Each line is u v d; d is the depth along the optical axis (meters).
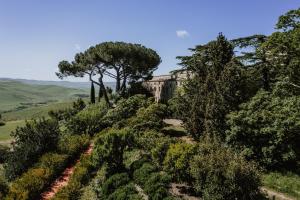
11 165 25.48
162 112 32.41
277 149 21.06
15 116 94.69
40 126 30.20
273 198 17.06
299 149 21.64
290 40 23.08
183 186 18.19
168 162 18.72
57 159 25.06
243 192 15.13
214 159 15.90
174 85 48.44
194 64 28.44
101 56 52.38
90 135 36.94
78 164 24.77
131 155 23.92
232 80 23.77
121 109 39.72
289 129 20.56
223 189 15.18
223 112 23.28
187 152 18.12
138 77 58.25
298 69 24.64
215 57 26.23
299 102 21.92
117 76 57.44
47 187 22.09
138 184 18.55
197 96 25.64
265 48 27.31
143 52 54.16
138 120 31.86
